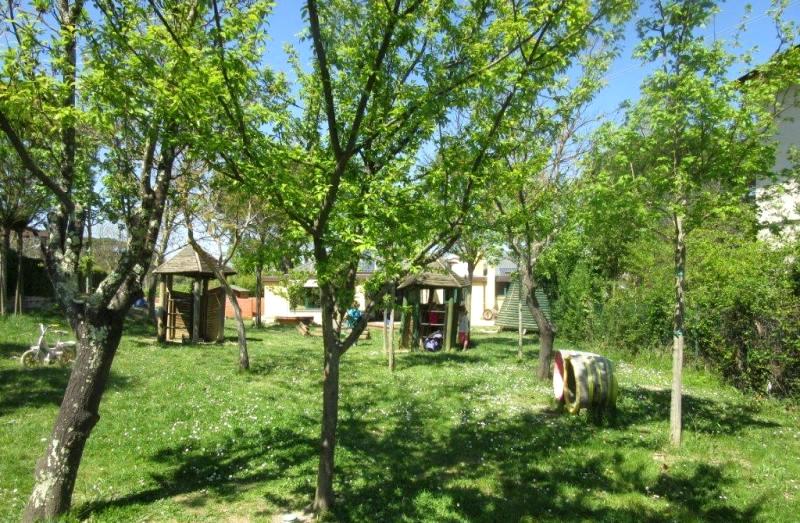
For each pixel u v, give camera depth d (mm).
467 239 6598
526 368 14383
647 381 12758
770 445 7555
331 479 5449
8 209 17688
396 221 4785
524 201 10984
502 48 5484
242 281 39250
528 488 6039
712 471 6488
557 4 5027
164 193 5359
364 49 4930
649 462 6773
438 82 5105
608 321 18547
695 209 7379
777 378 10641
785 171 7668
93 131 6949
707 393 11406
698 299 12531
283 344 19750
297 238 5496
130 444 6996
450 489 5977
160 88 4285
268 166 4605
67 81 4793
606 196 7441
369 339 22797
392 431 8148
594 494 5898
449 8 5289
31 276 26031
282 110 5914
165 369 12359
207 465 6547
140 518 5133
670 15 7281
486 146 5414
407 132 5551
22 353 12805
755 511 5477
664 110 7102
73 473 5000
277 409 9055
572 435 7988
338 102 5793
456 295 20250
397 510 5457
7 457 6258
